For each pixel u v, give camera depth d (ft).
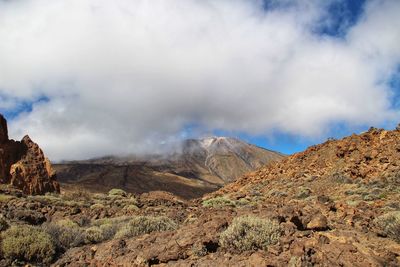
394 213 42.42
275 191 137.69
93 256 38.29
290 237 32.40
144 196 172.14
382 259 30.50
